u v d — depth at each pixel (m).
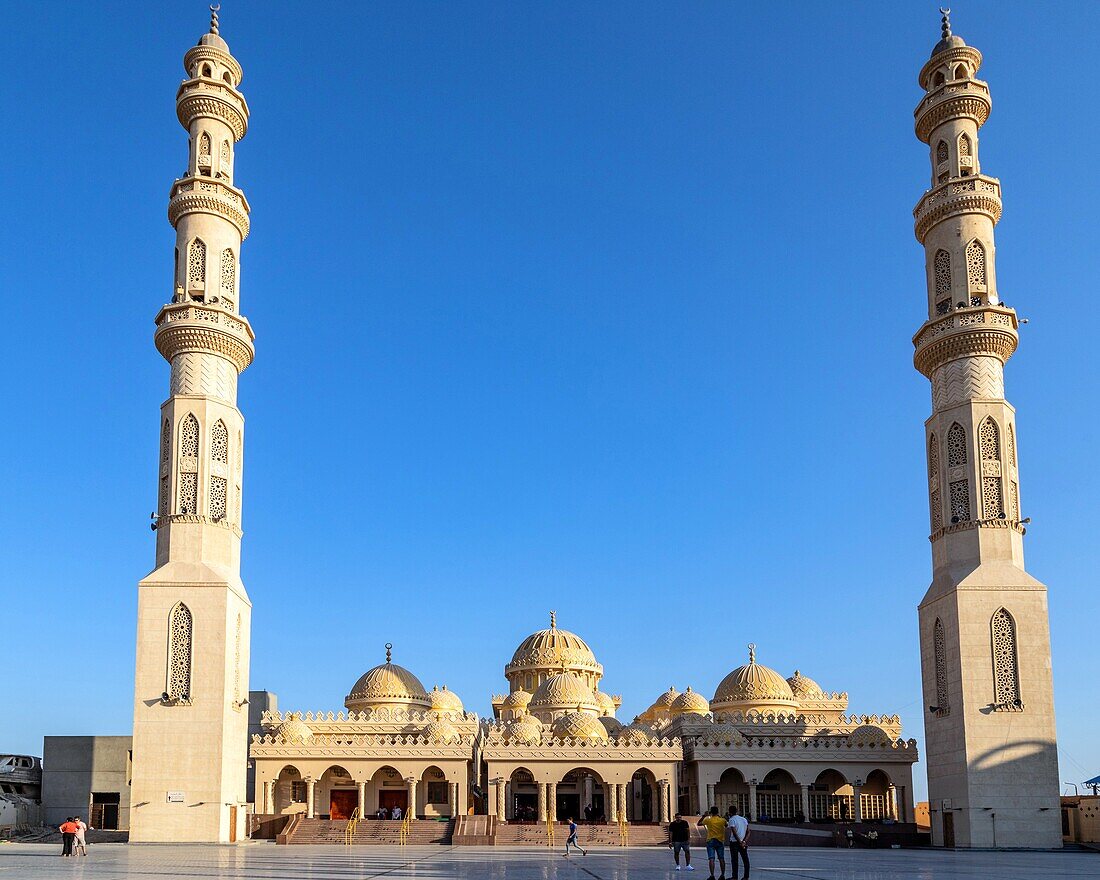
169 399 77.38
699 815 89.19
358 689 109.75
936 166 84.62
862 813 93.88
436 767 91.31
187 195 80.19
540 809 89.44
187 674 72.38
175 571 73.75
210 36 85.69
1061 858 58.91
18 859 51.97
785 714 104.12
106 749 91.56
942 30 87.19
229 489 77.75
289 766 90.75
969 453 77.06
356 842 77.38
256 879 37.03
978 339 78.25
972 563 75.44
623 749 90.12
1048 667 72.81
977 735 72.12
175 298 79.81
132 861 49.94
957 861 54.12
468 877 38.84
